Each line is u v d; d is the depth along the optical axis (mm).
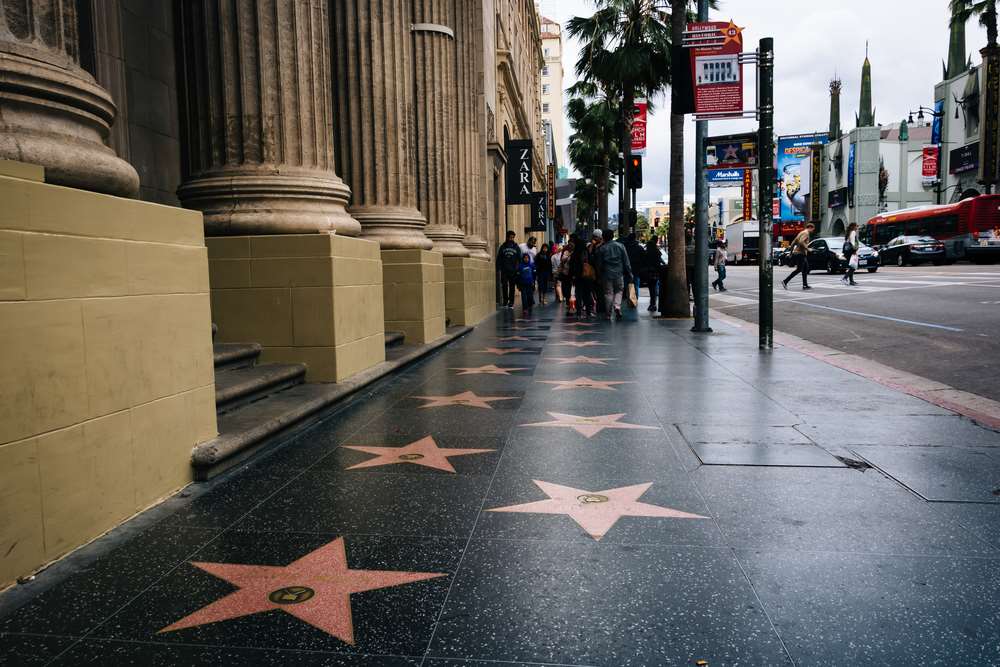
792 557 2568
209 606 2248
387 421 4957
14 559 2410
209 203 5695
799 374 6832
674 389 6078
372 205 8812
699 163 11000
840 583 2354
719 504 3152
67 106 3100
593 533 2828
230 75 5625
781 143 82812
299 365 5574
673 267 14312
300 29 5785
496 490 3398
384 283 8969
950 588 2309
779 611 2170
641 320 14016
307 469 3793
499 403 5574
